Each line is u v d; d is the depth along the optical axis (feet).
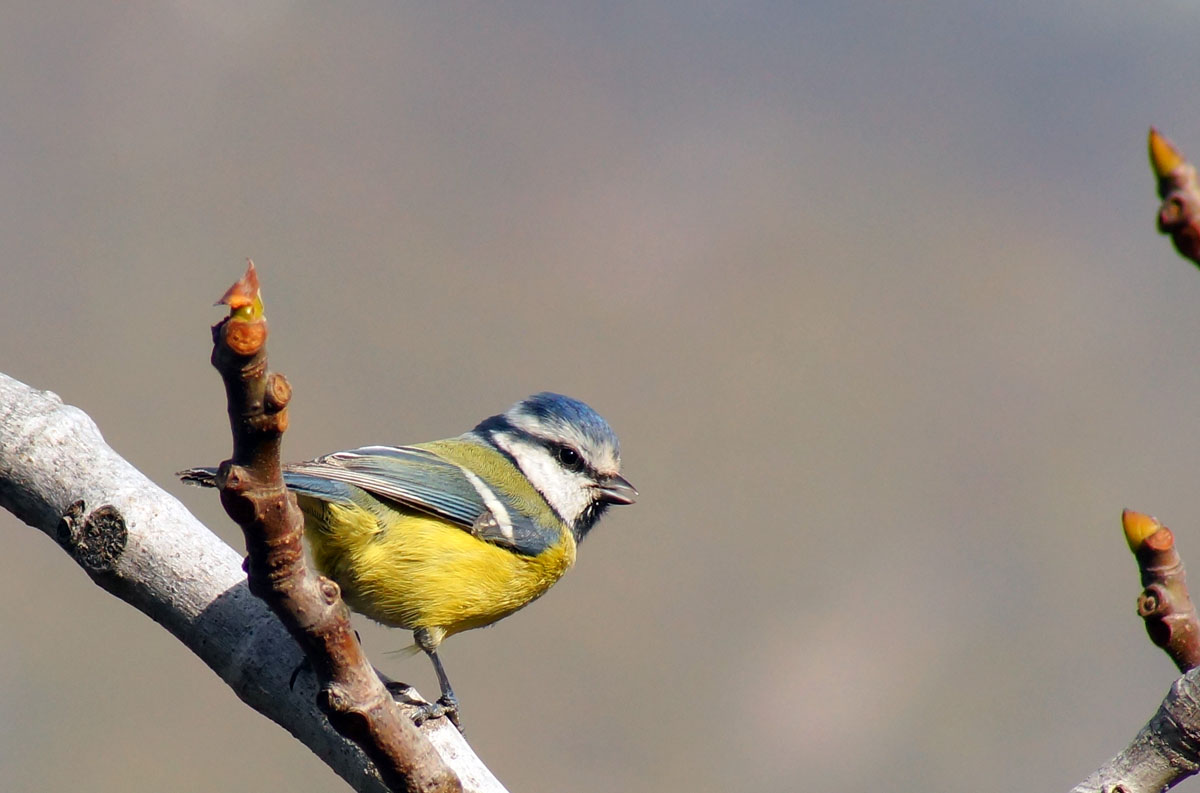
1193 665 16.62
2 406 23.11
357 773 21.11
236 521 15.76
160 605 22.41
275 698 21.80
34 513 22.81
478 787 22.26
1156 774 16.40
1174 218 11.64
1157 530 16.84
